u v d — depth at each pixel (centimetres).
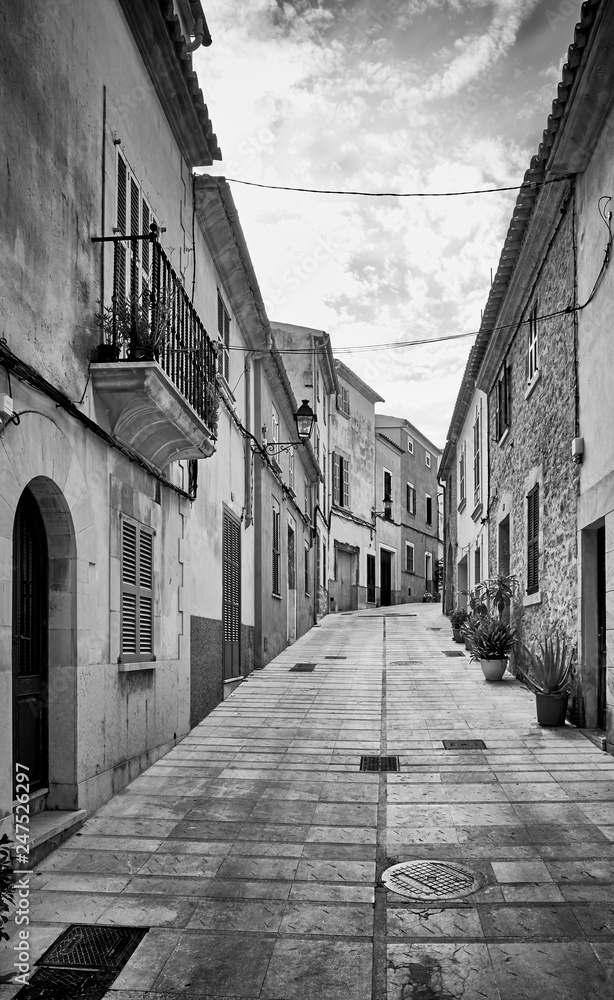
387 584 3834
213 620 1122
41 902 496
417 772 790
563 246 1023
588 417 909
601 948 430
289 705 1142
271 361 1535
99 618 670
